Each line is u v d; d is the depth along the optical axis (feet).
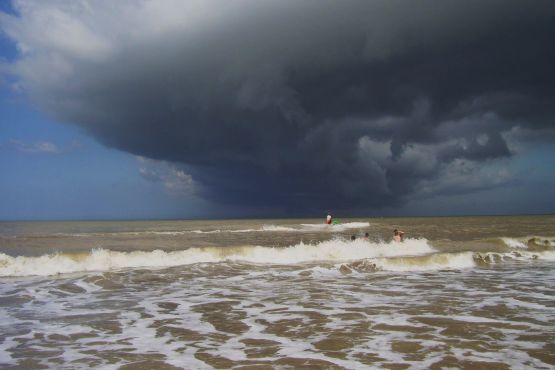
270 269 57.93
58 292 42.52
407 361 22.53
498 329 28.84
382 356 23.40
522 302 37.60
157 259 63.00
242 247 69.82
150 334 28.27
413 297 40.06
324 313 33.83
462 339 26.58
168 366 22.00
